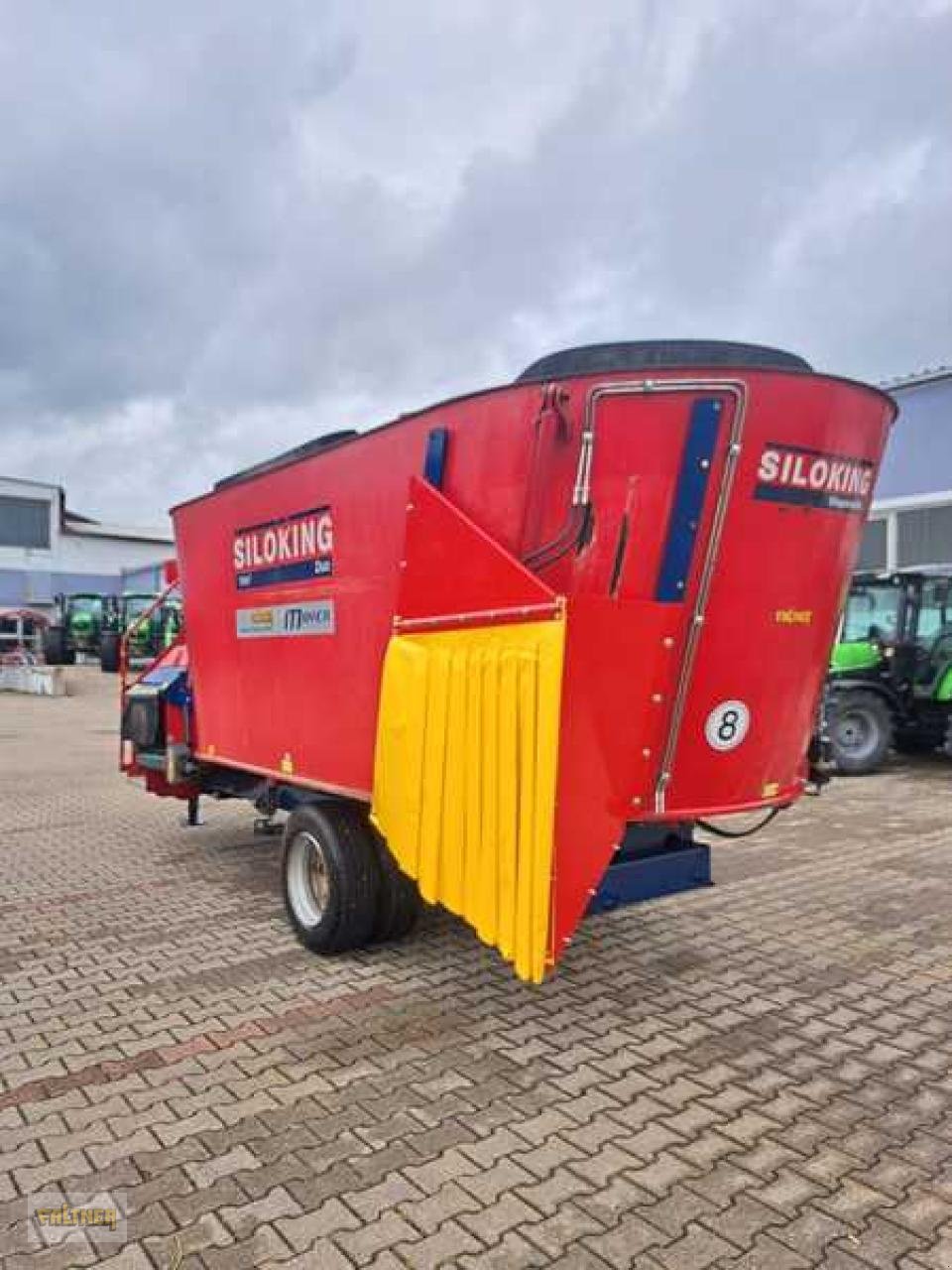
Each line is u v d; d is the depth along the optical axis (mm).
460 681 3865
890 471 18000
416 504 4137
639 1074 3773
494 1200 2922
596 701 3633
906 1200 2930
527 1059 3902
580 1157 3162
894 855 7277
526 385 3762
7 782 11195
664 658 3676
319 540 5004
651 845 4539
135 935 5516
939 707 11906
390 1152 3191
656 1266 2621
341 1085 3668
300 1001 4508
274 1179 3033
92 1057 3930
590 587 3617
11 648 45344
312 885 5324
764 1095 3596
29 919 5836
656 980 4762
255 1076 3754
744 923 5652
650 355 3900
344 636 4816
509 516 3826
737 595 3779
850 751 11328
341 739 4871
